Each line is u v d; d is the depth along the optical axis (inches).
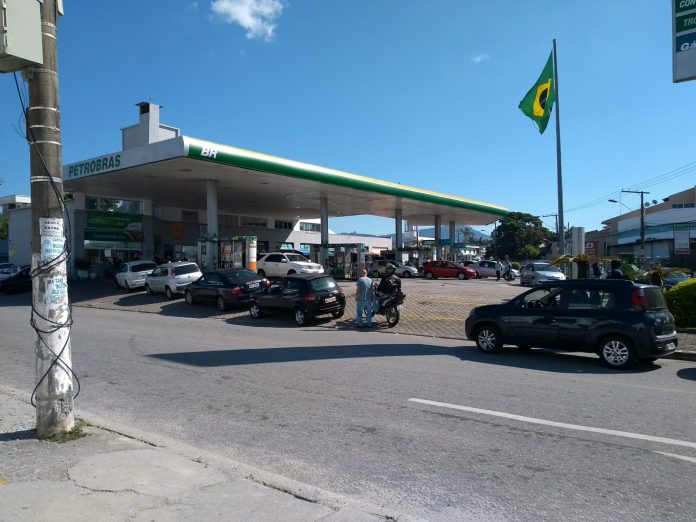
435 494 166.7
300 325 638.5
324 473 184.2
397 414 253.1
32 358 419.5
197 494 158.4
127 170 993.5
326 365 377.1
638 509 154.9
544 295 406.0
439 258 1892.2
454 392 294.8
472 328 434.6
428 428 231.8
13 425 230.8
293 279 661.9
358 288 608.1
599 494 165.3
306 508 150.1
